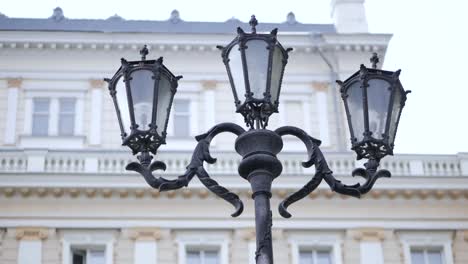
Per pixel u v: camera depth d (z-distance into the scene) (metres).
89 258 29.75
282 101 34.75
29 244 29.42
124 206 30.16
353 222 30.48
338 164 31.97
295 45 35.09
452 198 31.08
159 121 10.15
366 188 10.21
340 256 30.08
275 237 30.20
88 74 34.69
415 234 30.62
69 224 29.75
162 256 29.70
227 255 29.94
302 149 33.81
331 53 35.25
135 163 10.17
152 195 30.31
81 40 34.69
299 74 35.12
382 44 35.19
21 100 34.06
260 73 9.89
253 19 10.42
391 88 10.36
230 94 34.91
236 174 30.67
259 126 10.01
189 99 34.62
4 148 32.69
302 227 30.28
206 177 10.14
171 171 31.39
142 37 34.81
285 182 30.70
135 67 10.20
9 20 37.28
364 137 10.15
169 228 30.03
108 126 34.00
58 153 31.25
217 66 35.16
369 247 30.22
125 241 29.80
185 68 35.00
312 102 34.81
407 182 30.86
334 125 34.44
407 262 30.16
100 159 31.28
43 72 34.53
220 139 33.78
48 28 37.03
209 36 34.94
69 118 34.06
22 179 30.00
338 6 36.94
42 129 33.78
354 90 10.40
